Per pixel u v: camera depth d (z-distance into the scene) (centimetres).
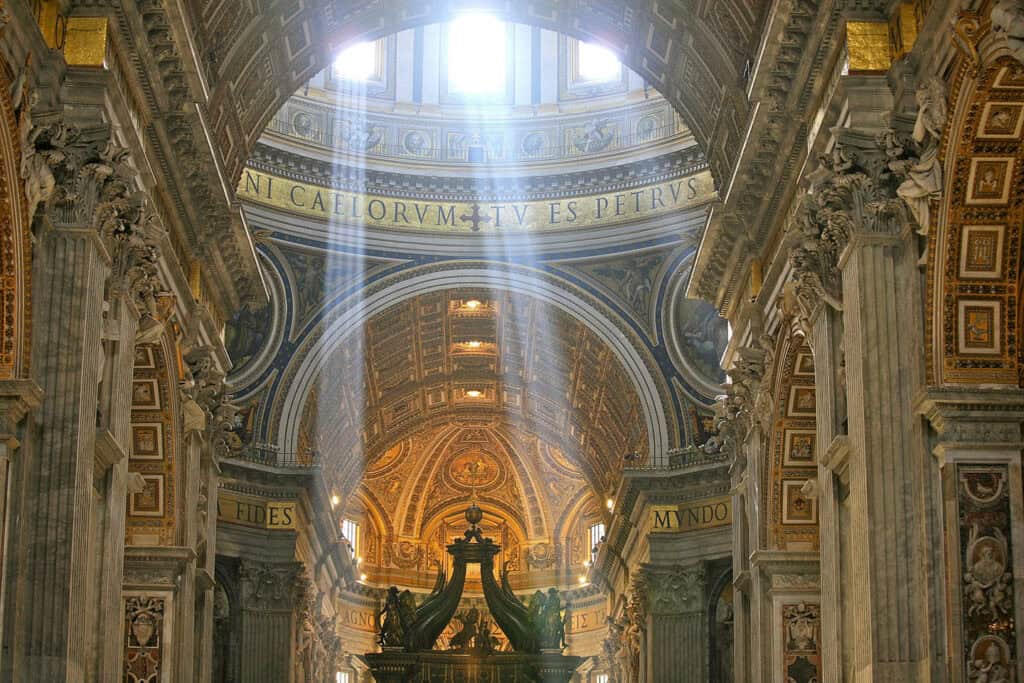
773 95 2484
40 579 2011
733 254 3067
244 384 4875
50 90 2075
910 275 2044
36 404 1992
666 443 4938
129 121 2244
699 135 3412
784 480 2938
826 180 2159
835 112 2208
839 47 2220
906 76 2061
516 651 4203
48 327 2073
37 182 2011
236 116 3159
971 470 1955
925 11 2044
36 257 2069
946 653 1933
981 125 1894
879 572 1997
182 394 2919
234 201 3009
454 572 4309
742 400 3072
